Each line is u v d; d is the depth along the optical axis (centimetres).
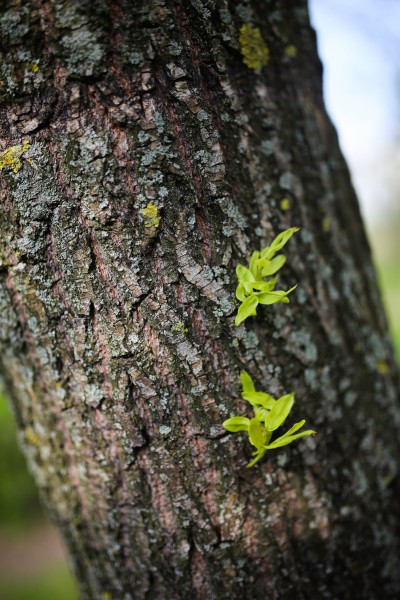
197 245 103
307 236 112
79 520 112
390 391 122
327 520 110
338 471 112
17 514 262
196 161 103
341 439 112
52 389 108
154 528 108
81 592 117
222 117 104
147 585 110
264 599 108
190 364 104
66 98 101
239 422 103
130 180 101
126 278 102
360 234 124
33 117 101
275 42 110
